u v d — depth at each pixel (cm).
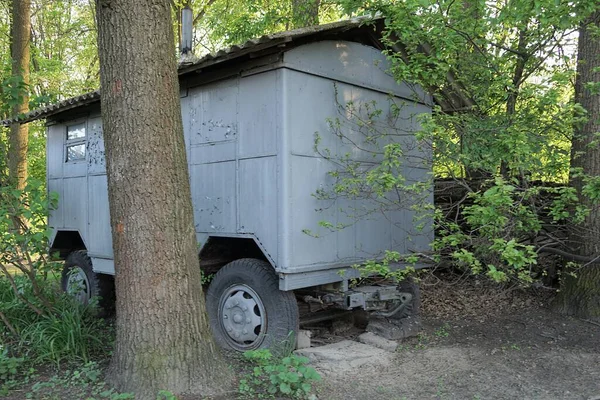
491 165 500
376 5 549
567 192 464
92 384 404
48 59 1720
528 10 496
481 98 571
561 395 418
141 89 375
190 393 379
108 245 682
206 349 399
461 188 607
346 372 466
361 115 579
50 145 817
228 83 545
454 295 763
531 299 732
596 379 454
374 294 553
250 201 519
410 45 570
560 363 494
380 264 527
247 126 525
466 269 573
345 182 514
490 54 572
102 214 693
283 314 496
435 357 512
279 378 381
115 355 394
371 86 590
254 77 518
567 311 653
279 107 495
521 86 544
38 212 543
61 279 780
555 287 743
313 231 513
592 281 636
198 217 575
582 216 487
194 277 399
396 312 610
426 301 746
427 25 547
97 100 667
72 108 720
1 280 654
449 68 577
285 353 482
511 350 535
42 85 1563
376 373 468
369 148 584
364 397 410
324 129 532
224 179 548
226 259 599
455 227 477
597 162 584
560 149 529
